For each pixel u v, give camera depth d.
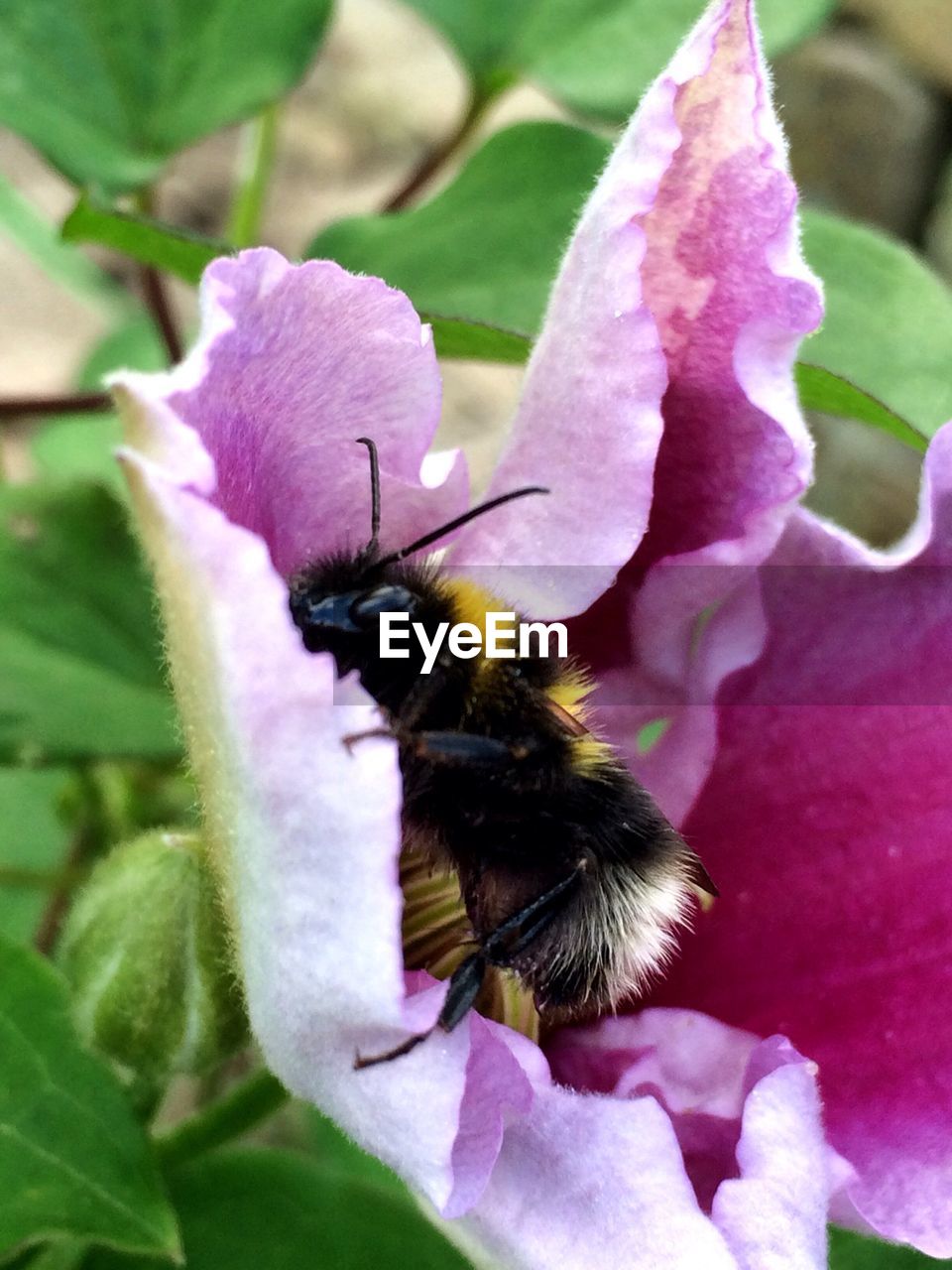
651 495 0.05
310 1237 0.06
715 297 0.05
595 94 0.08
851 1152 0.05
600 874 0.05
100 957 0.05
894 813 0.05
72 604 0.07
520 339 0.06
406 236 0.07
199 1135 0.06
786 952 0.06
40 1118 0.05
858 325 0.07
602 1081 0.05
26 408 0.09
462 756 0.05
